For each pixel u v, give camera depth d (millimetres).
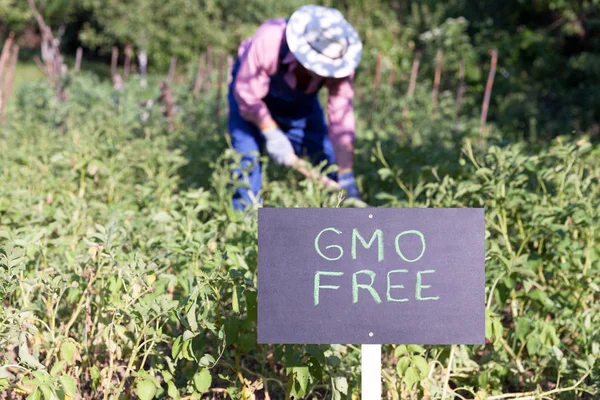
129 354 2650
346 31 4051
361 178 5031
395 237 2252
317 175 3861
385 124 8094
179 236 3062
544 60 12438
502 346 2816
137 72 16203
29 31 17625
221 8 15633
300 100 4480
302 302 2238
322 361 2338
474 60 11727
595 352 2590
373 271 2248
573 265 3084
